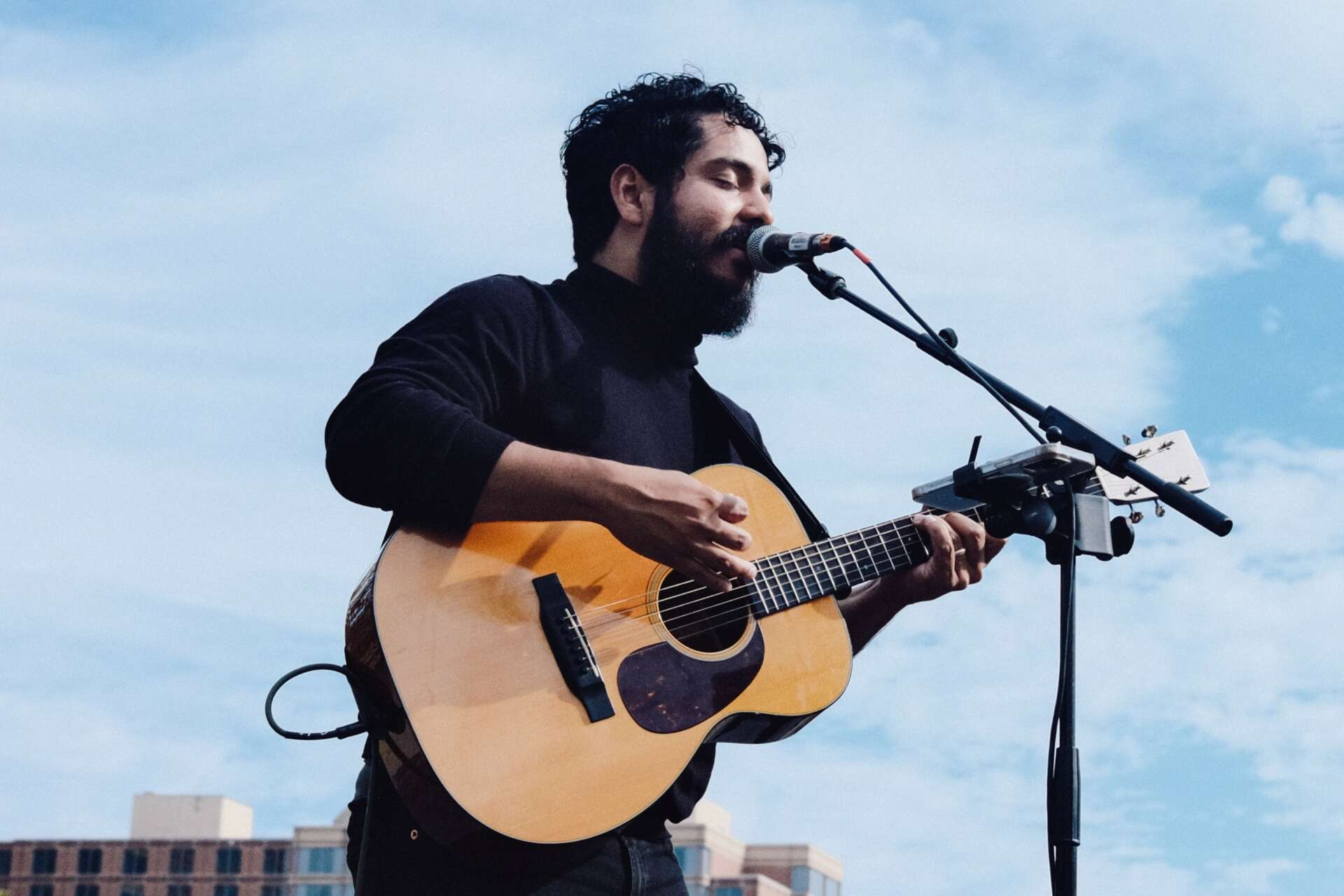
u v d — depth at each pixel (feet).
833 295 13.38
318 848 147.02
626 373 13.12
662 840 12.17
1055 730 11.39
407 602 11.78
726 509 11.89
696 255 13.48
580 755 11.77
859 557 13.34
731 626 13.07
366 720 11.83
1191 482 13.41
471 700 11.67
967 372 12.99
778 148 14.33
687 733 12.15
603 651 12.16
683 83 14.05
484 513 11.85
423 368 12.17
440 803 11.45
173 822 158.10
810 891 153.38
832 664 12.95
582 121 14.20
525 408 12.64
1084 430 12.70
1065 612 12.00
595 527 12.57
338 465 12.00
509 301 12.76
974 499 12.59
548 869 11.64
